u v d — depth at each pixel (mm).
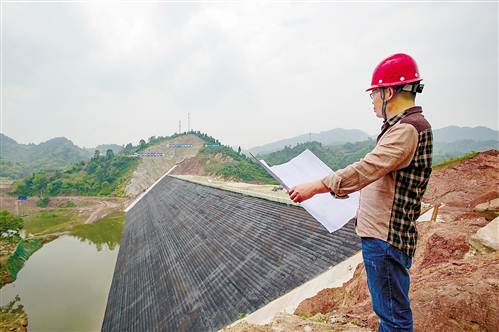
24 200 99875
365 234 2438
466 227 7598
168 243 25906
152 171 124812
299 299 9500
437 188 18562
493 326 3512
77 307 27625
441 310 3914
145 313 17484
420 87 2303
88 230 58938
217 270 15789
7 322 25250
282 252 13312
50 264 39969
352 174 2131
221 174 99500
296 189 2412
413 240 2326
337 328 4547
